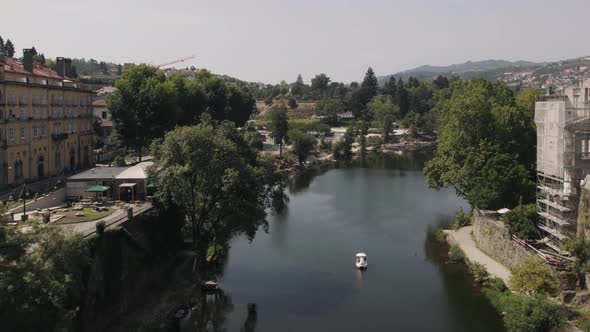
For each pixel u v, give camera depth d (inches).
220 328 2645.2
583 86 3599.9
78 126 5374.0
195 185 3053.6
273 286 3174.2
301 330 2615.7
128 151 6284.5
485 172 3791.8
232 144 3093.0
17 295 1699.1
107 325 2471.7
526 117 4249.5
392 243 4028.1
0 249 1731.1
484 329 2583.7
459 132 4109.3
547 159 3206.2
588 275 2541.8
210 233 3353.8
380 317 2748.5
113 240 2571.4
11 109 4047.7
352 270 3447.3
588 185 2721.5
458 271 3358.8
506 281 3006.9
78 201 3555.6
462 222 4291.3
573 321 2377.0
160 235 3203.7
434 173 4419.3
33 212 3117.6
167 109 5561.0
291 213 5029.5
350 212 5054.1
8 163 4015.8
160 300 2861.7
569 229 2888.8
